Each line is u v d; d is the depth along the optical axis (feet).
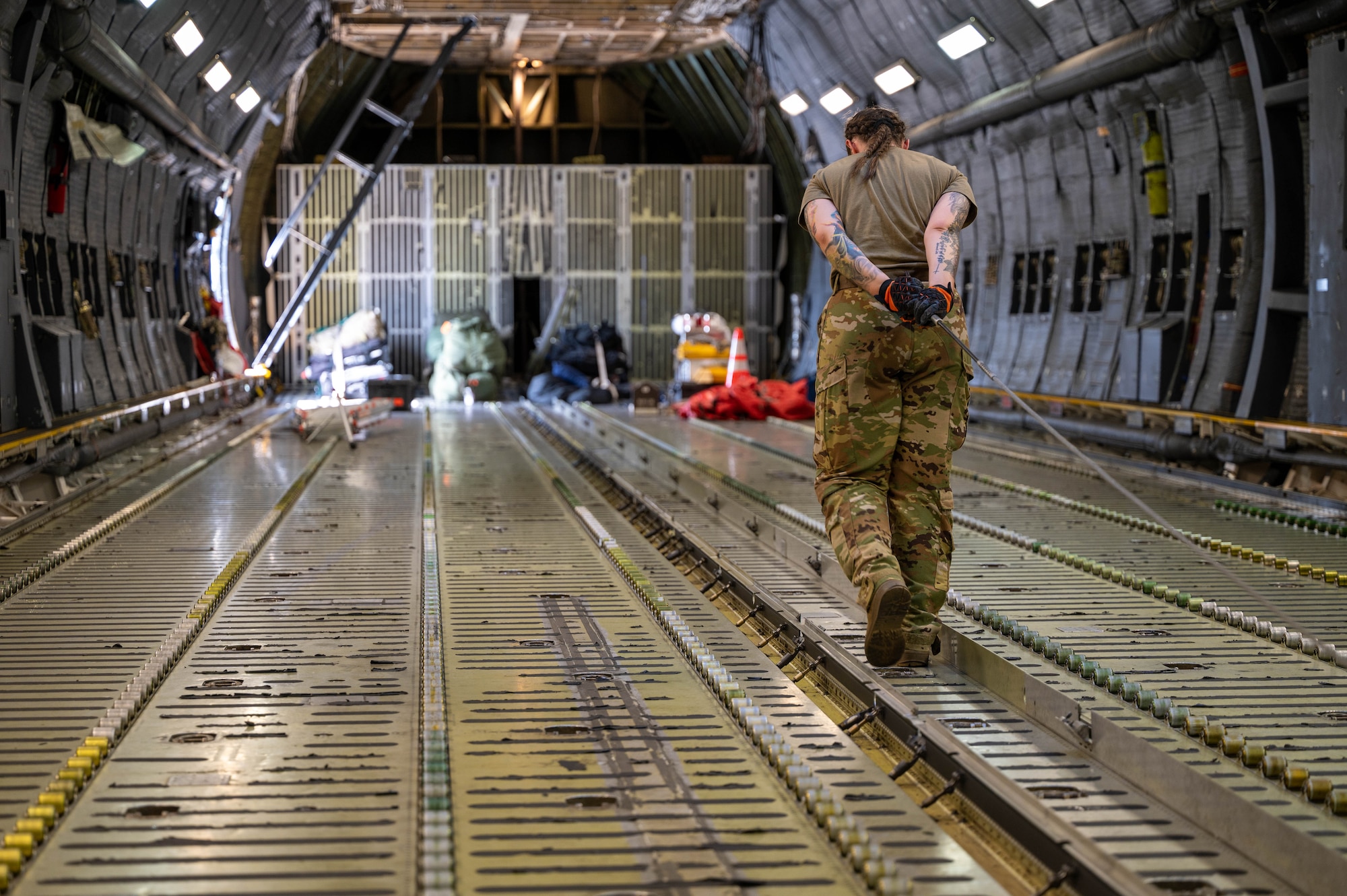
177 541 23.11
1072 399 42.34
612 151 81.61
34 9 29.68
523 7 57.36
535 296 78.28
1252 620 16.35
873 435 14.11
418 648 15.31
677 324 65.36
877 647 13.47
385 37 66.54
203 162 52.01
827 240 13.89
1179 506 28.07
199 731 12.01
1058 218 46.83
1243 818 9.35
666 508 27.94
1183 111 37.81
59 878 8.77
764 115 71.72
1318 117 29.86
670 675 14.15
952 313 14.20
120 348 43.29
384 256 74.28
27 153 33.19
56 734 11.91
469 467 36.50
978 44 43.32
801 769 10.71
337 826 9.70
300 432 44.27
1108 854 9.04
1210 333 37.04
